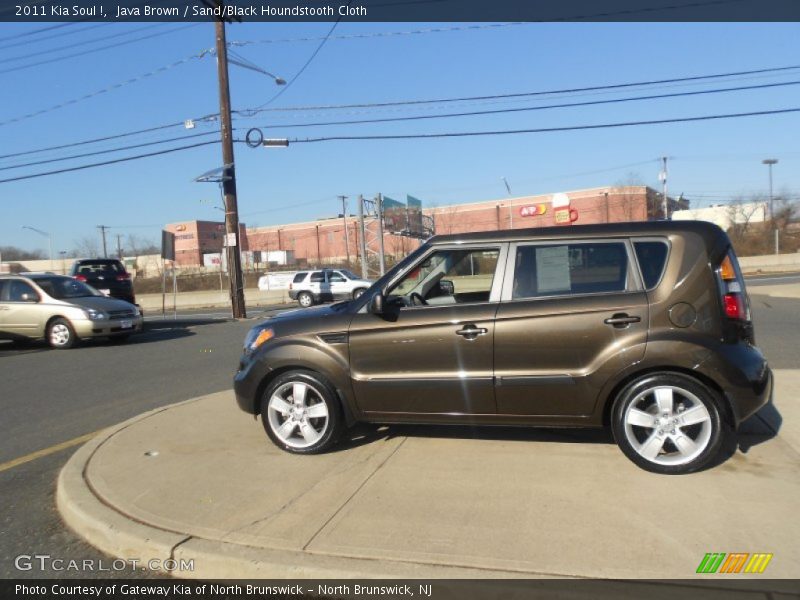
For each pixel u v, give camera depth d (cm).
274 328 517
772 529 339
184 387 847
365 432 554
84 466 487
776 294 1892
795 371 712
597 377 436
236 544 346
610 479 416
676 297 428
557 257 462
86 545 380
